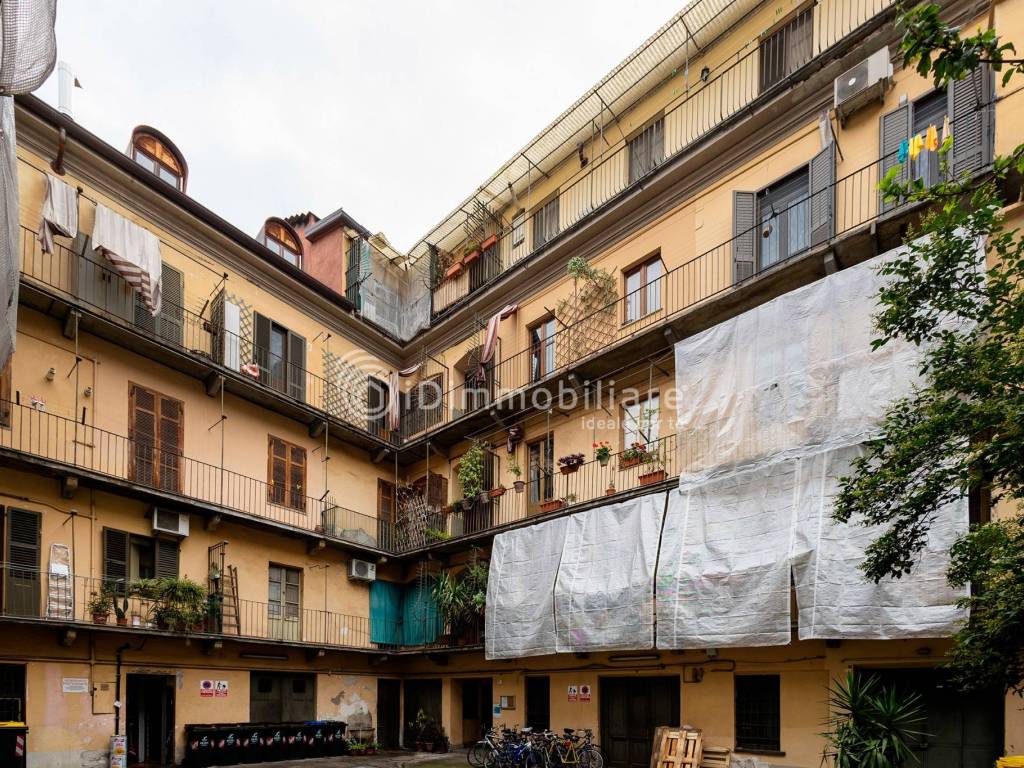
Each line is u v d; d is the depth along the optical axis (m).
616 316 18.03
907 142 12.43
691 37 17.42
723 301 14.78
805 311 12.89
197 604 15.58
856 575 10.88
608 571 15.27
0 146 6.39
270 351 20.00
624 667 15.72
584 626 15.23
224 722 16.61
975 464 6.23
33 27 5.54
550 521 17.14
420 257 25.73
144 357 16.64
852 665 11.84
